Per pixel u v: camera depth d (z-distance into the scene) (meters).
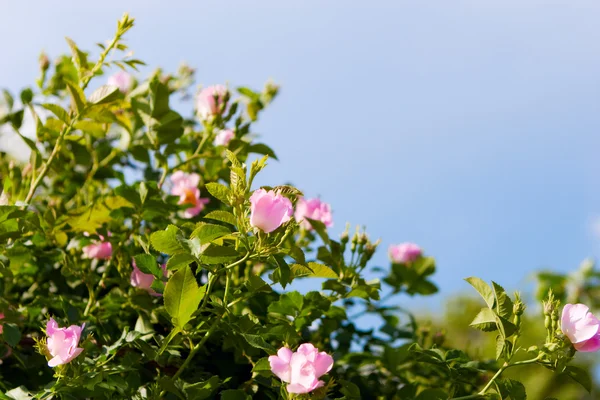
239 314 1.41
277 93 1.72
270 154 1.53
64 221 1.45
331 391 1.36
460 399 1.31
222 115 1.55
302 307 1.39
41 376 1.38
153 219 1.46
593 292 1.87
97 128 1.45
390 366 1.50
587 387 1.29
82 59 1.45
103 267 1.52
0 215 1.33
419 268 1.59
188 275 1.25
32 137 1.62
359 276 1.42
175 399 1.33
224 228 1.25
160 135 1.51
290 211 1.26
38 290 1.49
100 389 1.29
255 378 1.33
